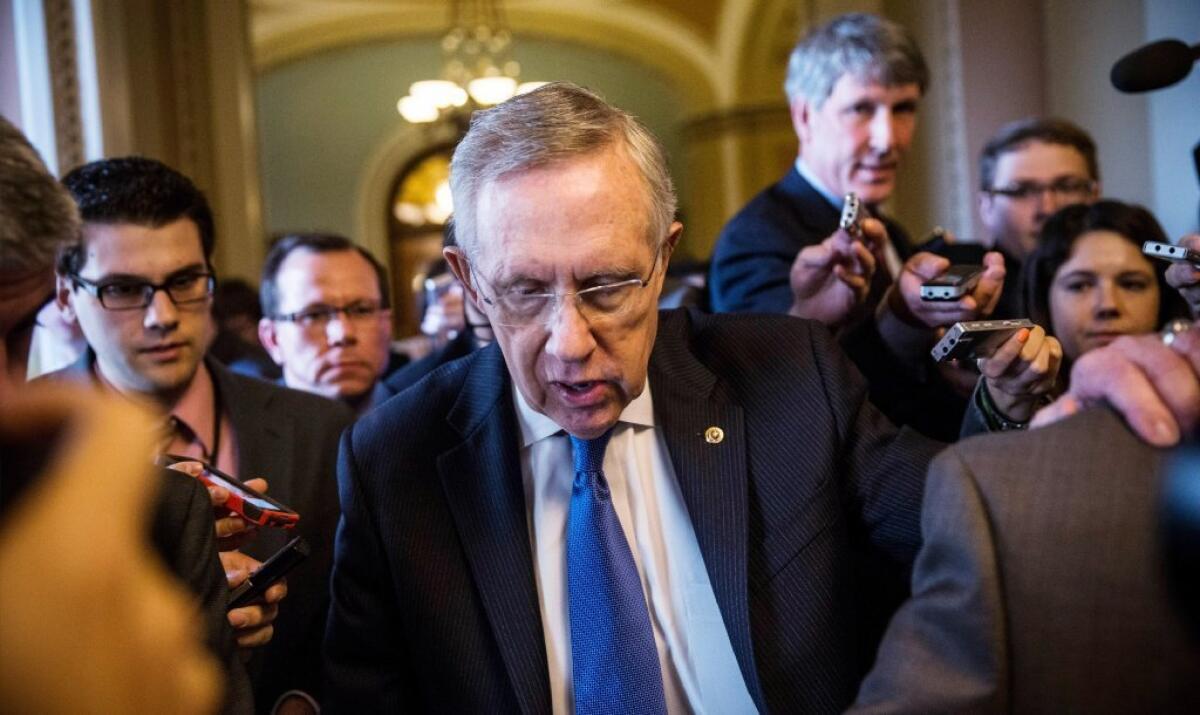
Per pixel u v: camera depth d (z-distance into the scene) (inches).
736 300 104.2
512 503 60.9
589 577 58.8
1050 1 192.7
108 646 20.3
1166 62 72.9
